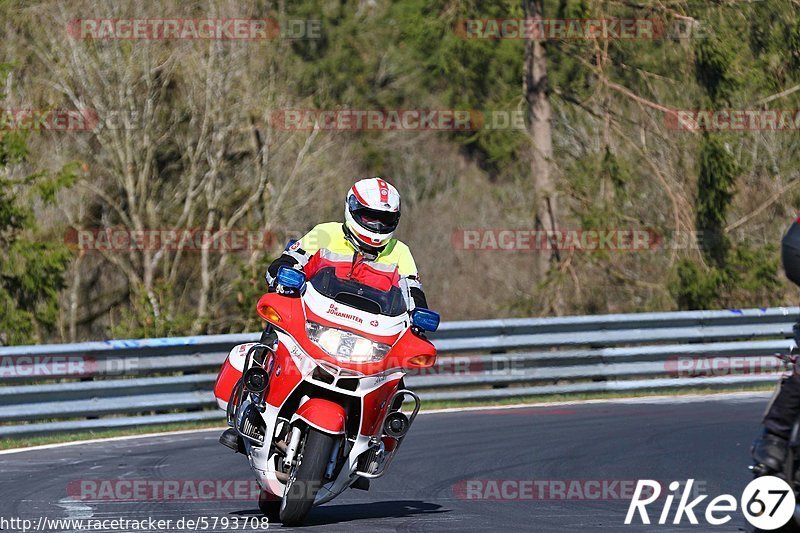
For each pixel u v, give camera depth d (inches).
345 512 665.6
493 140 2448.3
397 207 606.5
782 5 1966.0
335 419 568.1
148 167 2464.3
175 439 1026.7
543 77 2236.7
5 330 1916.8
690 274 2052.2
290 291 608.1
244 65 2464.3
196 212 2571.4
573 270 2116.1
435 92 3565.5
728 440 979.9
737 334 1416.1
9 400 1056.8
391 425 598.5
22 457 911.7
